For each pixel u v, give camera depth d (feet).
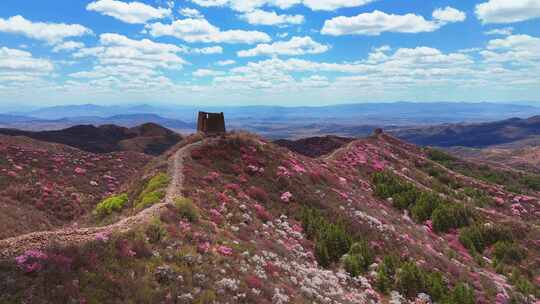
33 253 50.62
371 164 261.44
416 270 106.73
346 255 109.70
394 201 197.67
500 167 471.21
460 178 314.76
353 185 202.18
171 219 79.56
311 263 101.24
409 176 277.23
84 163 223.51
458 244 168.55
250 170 150.10
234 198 118.21
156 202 96.22
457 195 263.29
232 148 166.09
